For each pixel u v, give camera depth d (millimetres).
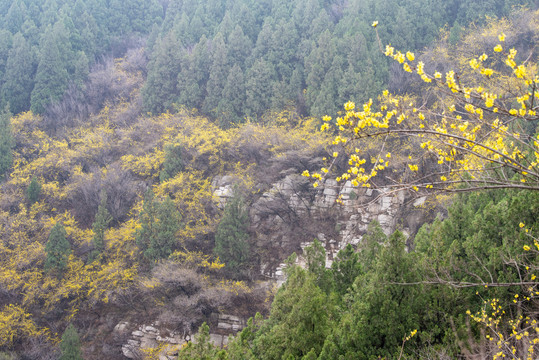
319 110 36938
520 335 8359
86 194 36344
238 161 37406
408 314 12070
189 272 28406
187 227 31656
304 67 43250
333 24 46500
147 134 41469
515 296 10094
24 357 28031
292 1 50906
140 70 52656
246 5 50812
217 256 31141
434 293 12438
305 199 34719
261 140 36094
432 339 11539
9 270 29984
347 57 39219
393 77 38969
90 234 33094
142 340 29281
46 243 31266
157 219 31234
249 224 32719
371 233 19812
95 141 41031
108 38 56281
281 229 33906
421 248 17359
